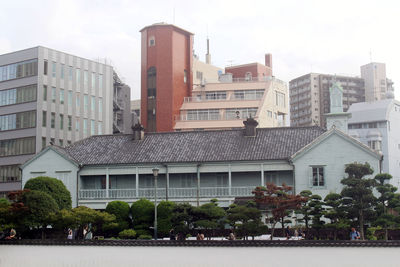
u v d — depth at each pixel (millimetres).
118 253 33875
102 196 59438
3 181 87688
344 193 41844
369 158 53781
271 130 60688
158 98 103438
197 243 32750
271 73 122438
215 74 122812
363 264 30344
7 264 35438
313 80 157750
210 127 100875
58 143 89875
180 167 57562
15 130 87875
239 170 56500
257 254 31781
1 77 90562
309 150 55156
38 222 43562
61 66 91750
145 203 53344
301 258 31047
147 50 105688
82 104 95625
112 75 102938
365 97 156000
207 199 56750
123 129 111312
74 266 34438
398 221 40750
